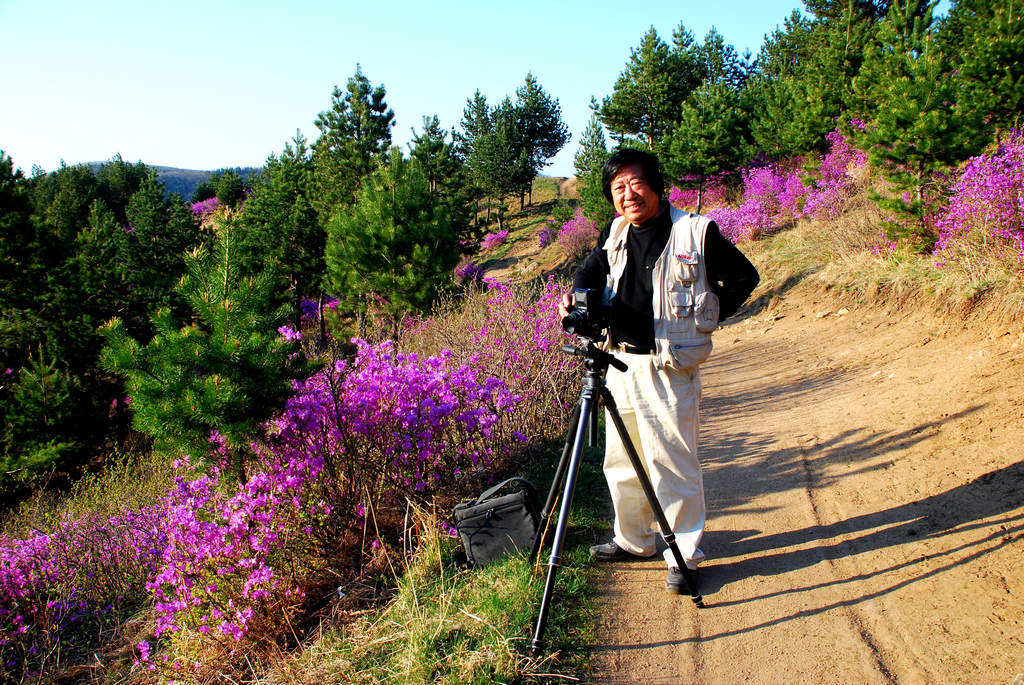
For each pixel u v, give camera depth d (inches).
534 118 2246.6
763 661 103.0
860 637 104.9
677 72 1459.2
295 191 1309.1
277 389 168.6
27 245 664.4
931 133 326.0
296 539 157.8
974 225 265.4
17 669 182.1
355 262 627.2
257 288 173.6
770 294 481.7
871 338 298.5
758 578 127.4
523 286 314.8
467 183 1434.5
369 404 174.7
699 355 115.9
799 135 765.9
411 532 161.8
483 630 112.0
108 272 750.5
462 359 256.4
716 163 941.2
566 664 105.7
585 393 111.4
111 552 222.8
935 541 126.6
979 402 178.9
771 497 164.4
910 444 172.2
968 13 447.5
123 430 595.8
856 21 1072.2
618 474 130.3
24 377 538.9
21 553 221.3
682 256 113.0
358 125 1282.0
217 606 144.6
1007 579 109.5
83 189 2726.4
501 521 143.3
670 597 124.0
